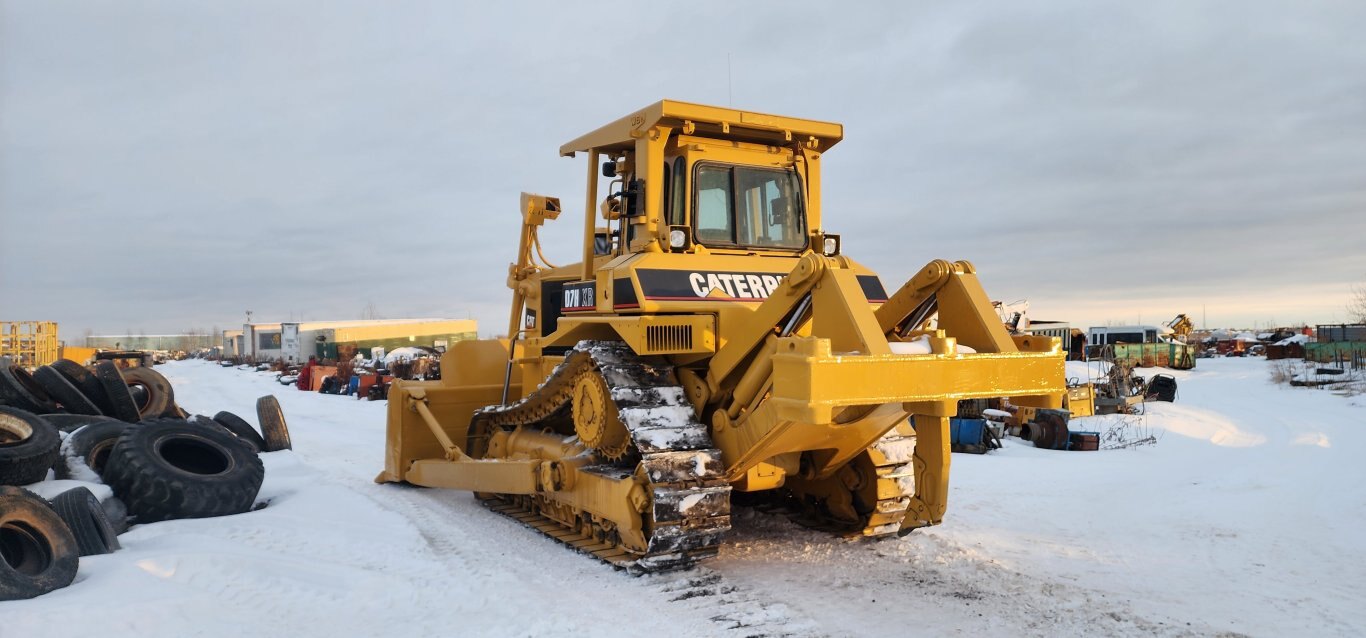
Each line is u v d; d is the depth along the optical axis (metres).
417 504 8.44
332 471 10.74
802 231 6.96
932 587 5.54
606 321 6.16
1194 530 7.15
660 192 6.38
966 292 5.38
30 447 6.91
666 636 4.65
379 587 5.43
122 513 7.00
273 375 41.25
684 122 6.33
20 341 30.38
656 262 6.00
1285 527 7.21
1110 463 11.66
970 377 4.89
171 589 4.98
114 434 8.20
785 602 5.24
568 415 7.46
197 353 96.38
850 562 6.11
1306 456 11.70
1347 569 5.94
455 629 4.75
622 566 5.86
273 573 5.49
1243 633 4.68
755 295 6.21
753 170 6.75
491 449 8.41
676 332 5.78
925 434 5.89
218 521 7.04
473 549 6.62
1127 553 6.40
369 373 27.23
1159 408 20.08
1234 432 15.93
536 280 8.19
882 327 5.96
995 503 8.41
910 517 6.05
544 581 5.71
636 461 6.25
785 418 4.52
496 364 9.70
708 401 6.04
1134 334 43.06
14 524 5.03
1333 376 28.12
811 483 7.29
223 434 8.27
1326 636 4.62
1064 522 7.51
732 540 6.72
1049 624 4.83
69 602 4.57
